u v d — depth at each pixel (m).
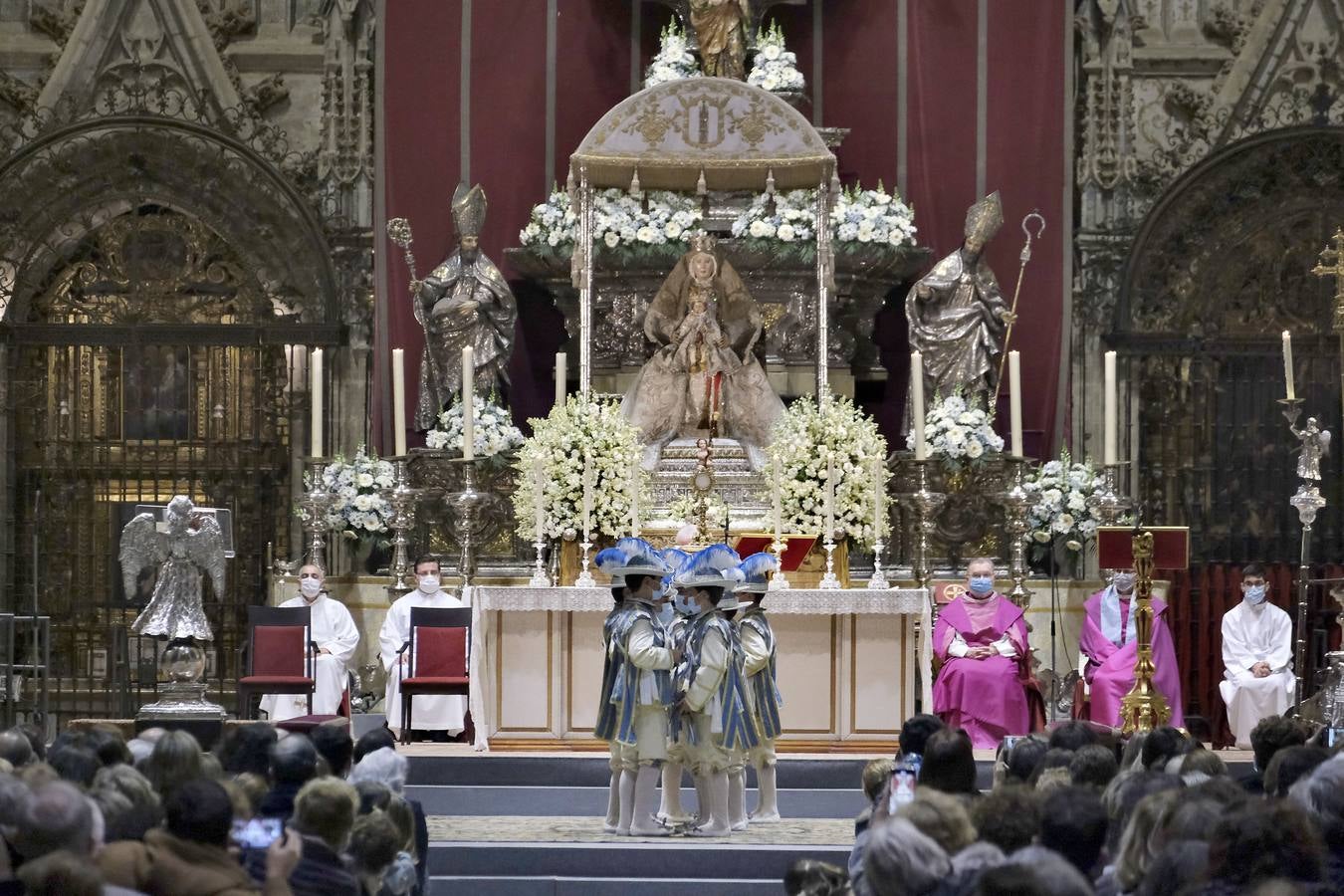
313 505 46.41
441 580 46.59
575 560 42.56
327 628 44.72
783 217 47.78
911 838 16.27
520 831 33.19
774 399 46.53
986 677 40.75
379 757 24.84
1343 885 17.52
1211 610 48.56
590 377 47.56
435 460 48.16
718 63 49.59
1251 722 44.06
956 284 49.16
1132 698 37.69
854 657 38.84
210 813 17.59
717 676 31.88
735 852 30.89
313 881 18.84
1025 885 13.04
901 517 48.06
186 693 37.81
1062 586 47.00
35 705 48.88
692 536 37.94
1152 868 16.27
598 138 47.06
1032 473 48.12
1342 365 43.66
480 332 49.19
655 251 48.19
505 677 38.97
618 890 30.31
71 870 14.32
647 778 32.41
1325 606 48.16
